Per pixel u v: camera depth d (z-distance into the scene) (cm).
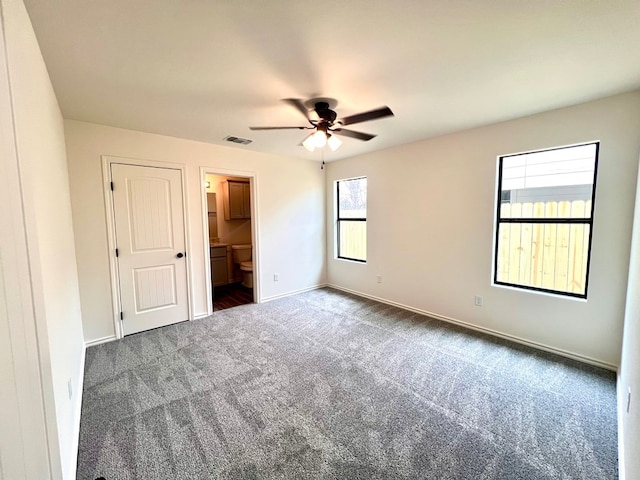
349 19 140
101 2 124
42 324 109
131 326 325
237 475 148
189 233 364
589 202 257
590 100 241
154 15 134
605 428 179
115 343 304
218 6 129
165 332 331
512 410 196
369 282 457
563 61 180
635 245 191
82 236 290
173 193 348
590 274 252
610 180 237
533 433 175
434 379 234
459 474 148
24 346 103
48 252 135
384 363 259
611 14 136
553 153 274
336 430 179
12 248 100
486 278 320
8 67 96
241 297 478
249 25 144
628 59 177
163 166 338
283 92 222
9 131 98
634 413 132
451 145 340
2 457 100
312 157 472
